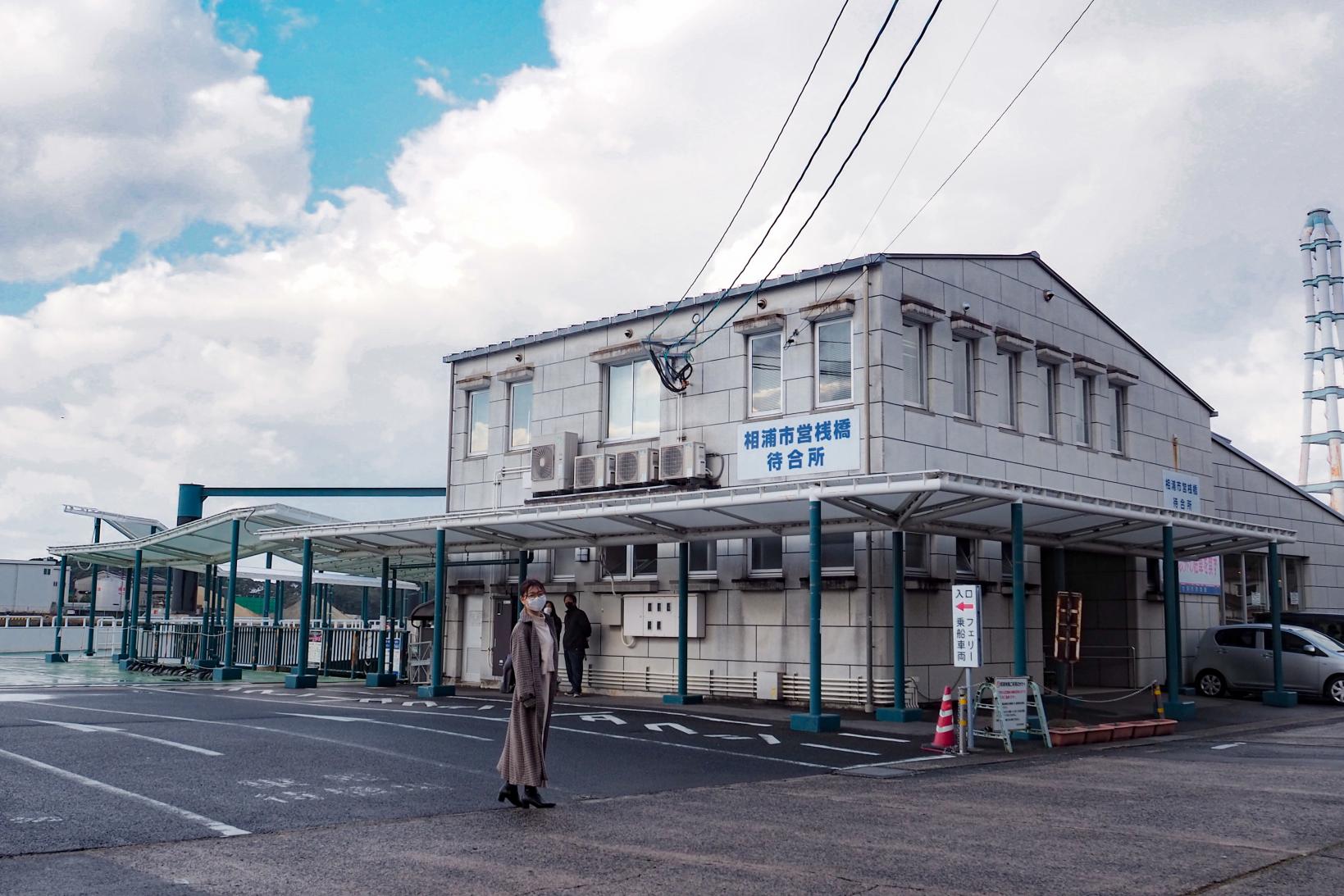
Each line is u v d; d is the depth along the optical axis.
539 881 6.63
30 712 15.80
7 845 7.30
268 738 13.16
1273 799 9.91
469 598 25.50
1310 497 31.62
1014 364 22.03
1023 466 21.67
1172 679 18.97
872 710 17.95
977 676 19.84
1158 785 10.90
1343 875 6.88
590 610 22.86
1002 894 6.43
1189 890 6.50
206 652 28.19
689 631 20.80
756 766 12.02
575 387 24.00
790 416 19.81
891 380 18.83
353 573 37.69
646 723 16.05
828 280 19.69
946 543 19.61
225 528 27.55
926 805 9.53
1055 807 9.48
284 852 7.34
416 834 8.00
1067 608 16.06
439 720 15.80
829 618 18.81
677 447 20.86
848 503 16.02
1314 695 22.66
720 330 21.25
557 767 11.53
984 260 21.33
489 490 25.67
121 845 7.43
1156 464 25.94
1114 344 25.08
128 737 12.87
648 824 8.51
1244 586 28.67
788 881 6.69
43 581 49.00
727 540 20.66
